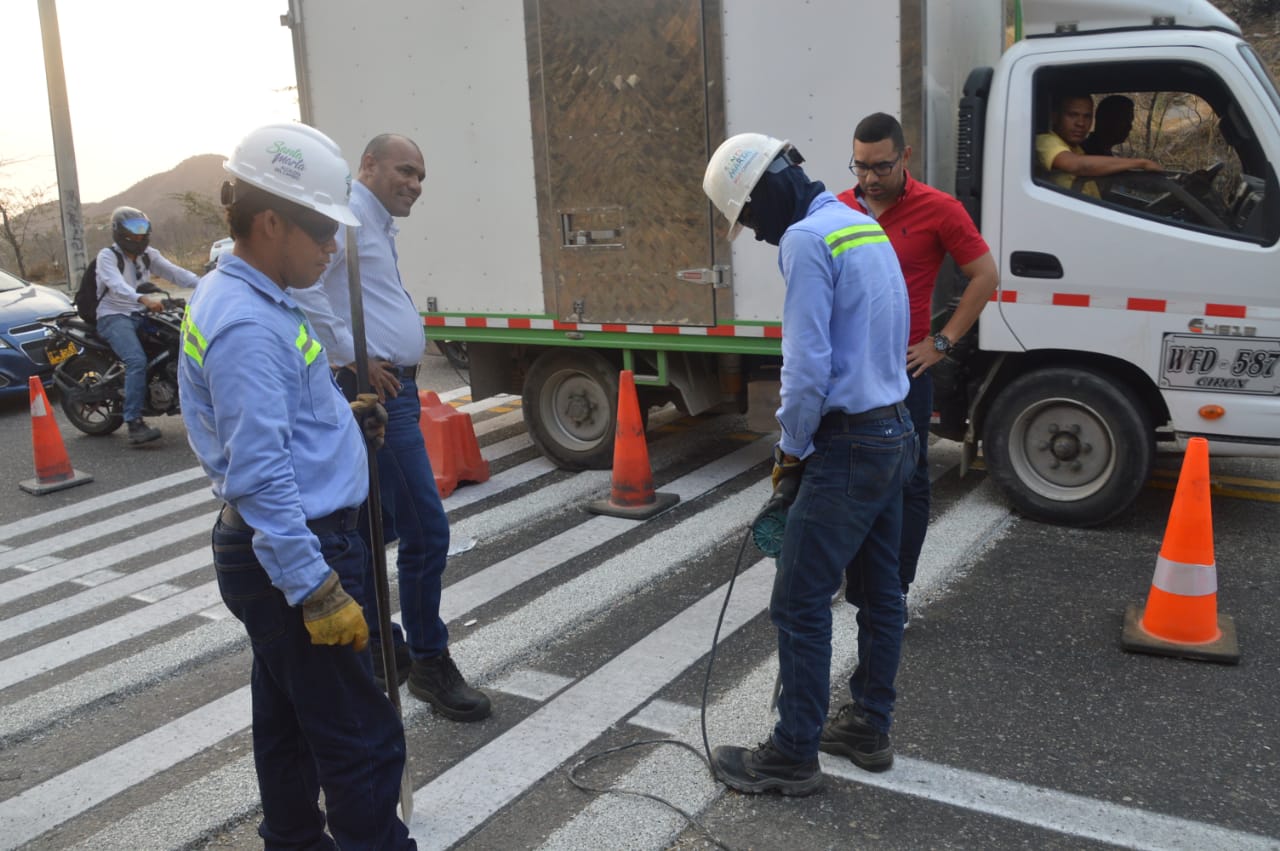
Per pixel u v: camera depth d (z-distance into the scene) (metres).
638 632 4.41
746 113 5.62
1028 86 5.08
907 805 3.07
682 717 3.64
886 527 3.08
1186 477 3.90
